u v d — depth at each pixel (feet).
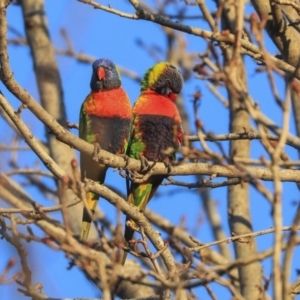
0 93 30.60
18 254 27.73
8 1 28.04
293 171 34.47
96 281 37.50
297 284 33.01
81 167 38.14
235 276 44.27
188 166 35.88
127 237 36.55
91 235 46.26
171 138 42.86
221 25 42.57
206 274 25.36
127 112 41.98
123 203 33.81
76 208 45.85
